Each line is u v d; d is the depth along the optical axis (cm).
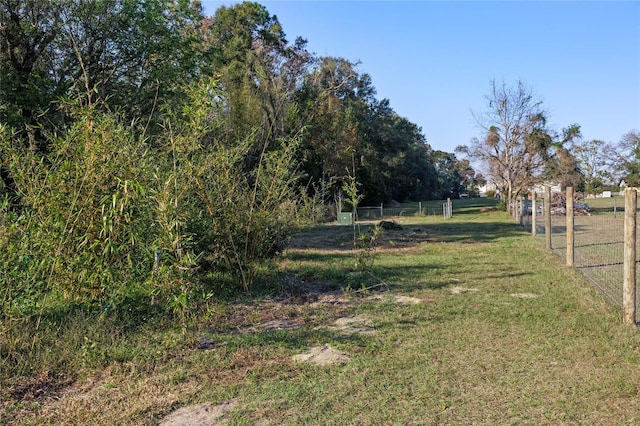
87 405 406
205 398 419
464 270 1056
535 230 1786
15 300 498
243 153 942
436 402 409
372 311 710
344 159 3259
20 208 616
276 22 3712
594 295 778
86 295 595
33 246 527
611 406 395
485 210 3731
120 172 580
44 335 527
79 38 1396
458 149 3506
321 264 1149
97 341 529
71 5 1377
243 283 847
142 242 592
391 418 382
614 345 536
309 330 612
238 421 379
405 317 673
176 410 402
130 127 720
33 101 1262
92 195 566
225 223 831
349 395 423
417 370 477
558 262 1137
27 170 586
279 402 411
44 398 421
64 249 564
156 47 1542
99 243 552
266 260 959
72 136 581
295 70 2822
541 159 3297
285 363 501
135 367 482
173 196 616
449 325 630
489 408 397
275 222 951
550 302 741
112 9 1439
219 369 484
